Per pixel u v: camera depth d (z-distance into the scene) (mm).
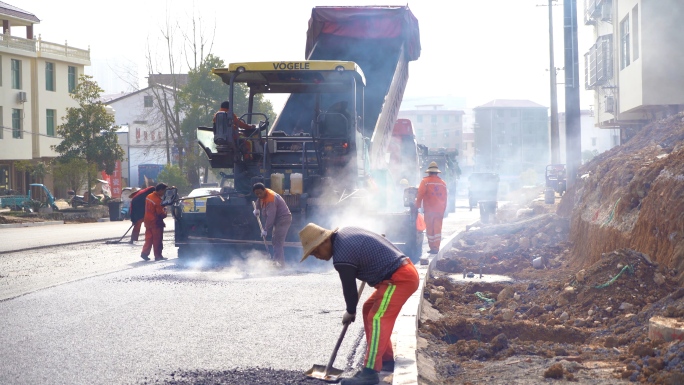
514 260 13828
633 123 29203
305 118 15727
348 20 17641
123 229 26234
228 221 13328
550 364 6395
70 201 45875
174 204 13914
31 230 25969
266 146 13680
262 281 10969
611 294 8711
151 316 8211
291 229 13125
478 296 10820
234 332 7371
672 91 21172
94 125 45750
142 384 5539
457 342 7488
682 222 8945
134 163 68188
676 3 20969
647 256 9125
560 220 16266
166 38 47500
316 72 13336
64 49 54094
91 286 10555
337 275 11625
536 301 9781
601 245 11867
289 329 7523
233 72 13398
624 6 24656
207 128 13867
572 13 18172
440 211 14406
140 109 73062
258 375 5820
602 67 27812
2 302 9156
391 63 17766
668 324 6590
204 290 10117
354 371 5984
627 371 5863
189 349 6656
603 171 14781
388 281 5707
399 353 6328
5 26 49844
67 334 7262
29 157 50406
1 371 5875
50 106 53094
